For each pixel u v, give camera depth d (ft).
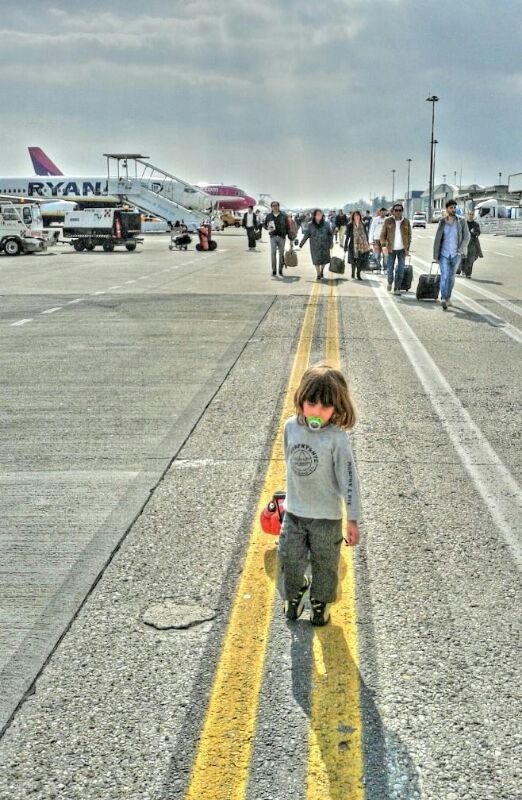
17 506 15.89
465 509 15.70
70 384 26.76
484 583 12.66
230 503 15.94
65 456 19.03
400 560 13.46
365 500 16.14
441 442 20.04
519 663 10.46
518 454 19.15
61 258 100.78
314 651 10.75
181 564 13.30
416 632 11.22
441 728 9.17
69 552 13.76
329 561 11.05
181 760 8.66
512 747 8.86
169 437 20.51
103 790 8.23
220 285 59.77
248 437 20.42
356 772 8.48
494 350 32.73
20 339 35.94
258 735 9.05
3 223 108.27
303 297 51.16
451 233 43.83
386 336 35.99
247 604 12.00
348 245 65.57
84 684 9.99
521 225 190.39
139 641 10.98
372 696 9.76
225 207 292.61
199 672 10.25
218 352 32.35
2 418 22.58
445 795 8.15
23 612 11.73
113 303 48.70
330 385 10.38
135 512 15.53
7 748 8.84
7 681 10.02
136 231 119.65
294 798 8.13
